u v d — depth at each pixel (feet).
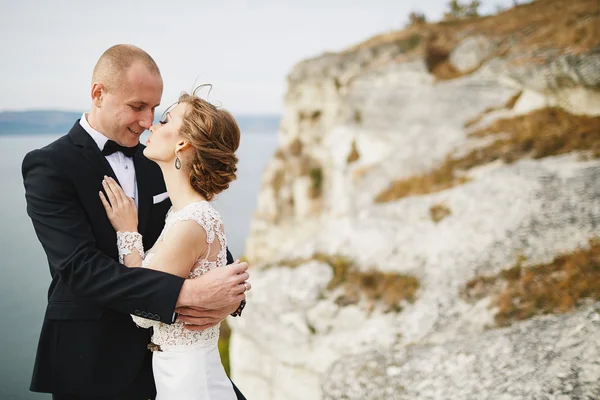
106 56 8.51
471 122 50.98
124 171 9.20
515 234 29.58
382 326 26.11
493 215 31.96
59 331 8.68
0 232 12.37
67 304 8.66
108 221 8.70
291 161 83.25
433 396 16.85
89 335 8.66
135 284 7.82
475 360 18.12
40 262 12.79
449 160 43.70
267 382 29.22
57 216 8.14
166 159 8.71
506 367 17.13
